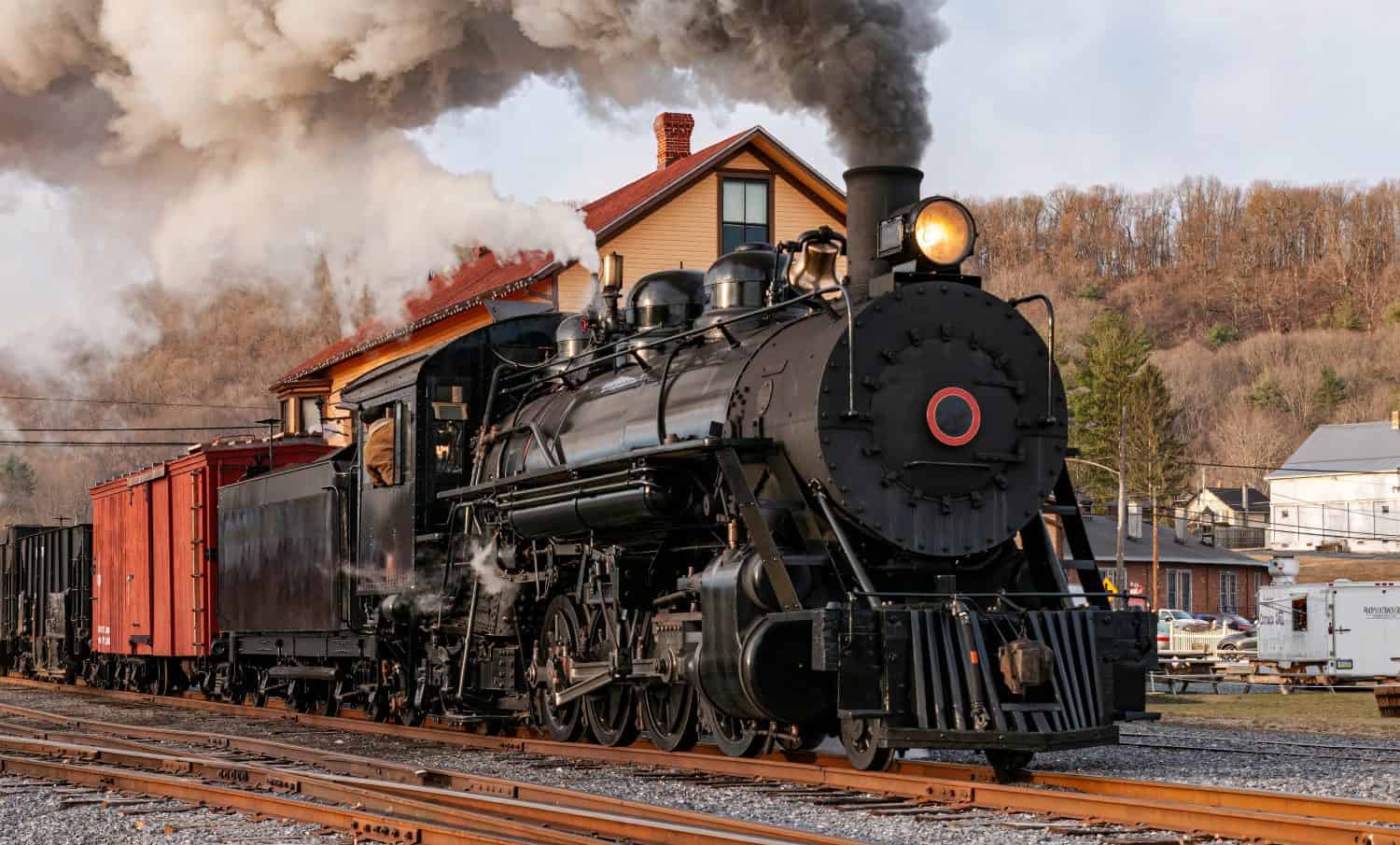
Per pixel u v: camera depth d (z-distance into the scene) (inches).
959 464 395.5
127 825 323.0
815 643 360.5
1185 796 335.3
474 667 538.6
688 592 415.8
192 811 342.3
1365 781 375.9
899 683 362.6
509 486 499.5
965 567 404.2
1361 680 1103.6
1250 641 1425.9
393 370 578.6
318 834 305.9
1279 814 291.6
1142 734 573.9
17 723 643.5
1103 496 2869.1
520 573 497.4
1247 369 5137.8
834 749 489.7
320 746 502.9
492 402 550.9
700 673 397.1
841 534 377.1
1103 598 411.5
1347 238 5703.7
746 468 410.3
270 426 818.8
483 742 497.7
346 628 598.2
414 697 569.3
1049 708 362.3
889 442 387.9
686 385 439.2
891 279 396.8
